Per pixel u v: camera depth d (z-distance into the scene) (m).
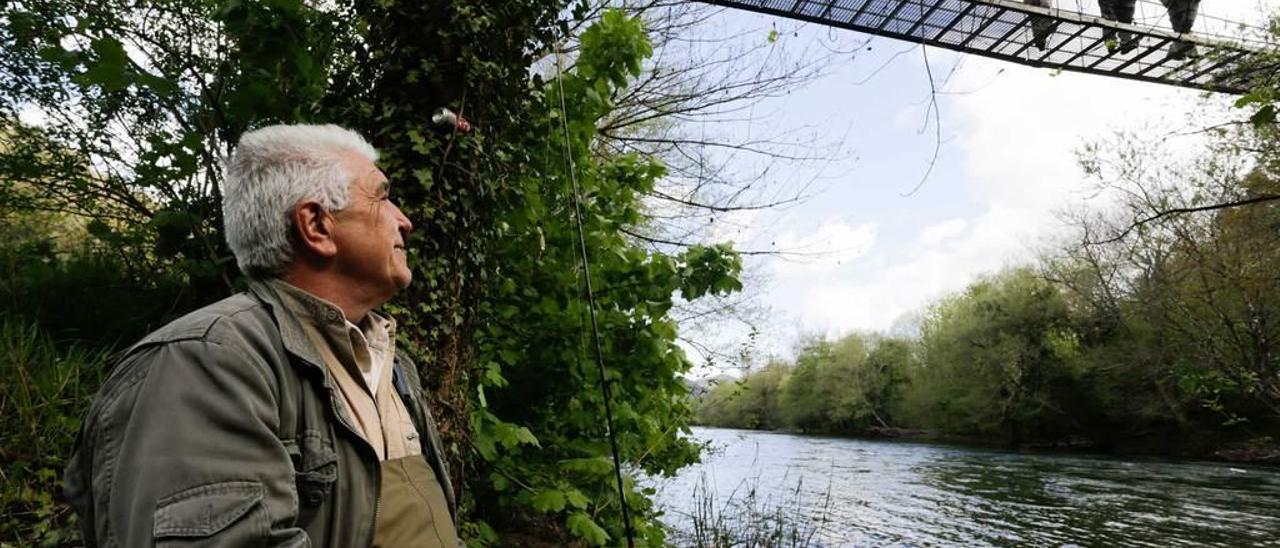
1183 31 7.08
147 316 4.18
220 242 3.11
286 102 2.79
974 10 6.70
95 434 0.83
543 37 3.21
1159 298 15.04
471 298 2.88
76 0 3.83
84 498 0.86
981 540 10.91
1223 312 13.48
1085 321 31.53
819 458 26.20
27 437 2.92
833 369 51.69
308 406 0.94
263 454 0.82
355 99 2.71
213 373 0.82
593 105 3.88
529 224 3.82
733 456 26.66
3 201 4.53
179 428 0.78
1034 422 35.06
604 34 3.93
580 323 4.24
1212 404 11.75
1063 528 11.93
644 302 4.36
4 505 2.71
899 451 31.28
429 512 1.05
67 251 4.65
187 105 3.56
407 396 1.23
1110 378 30.14
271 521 0.79
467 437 2.86
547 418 4.61
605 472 4.15
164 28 3.92
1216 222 12.97
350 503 0.95
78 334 4.11
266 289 1.02
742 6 6.92
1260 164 11.93
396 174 2.57
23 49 4.02
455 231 2.70
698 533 6.32
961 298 41.75
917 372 45.69
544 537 5.33
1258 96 3.70
